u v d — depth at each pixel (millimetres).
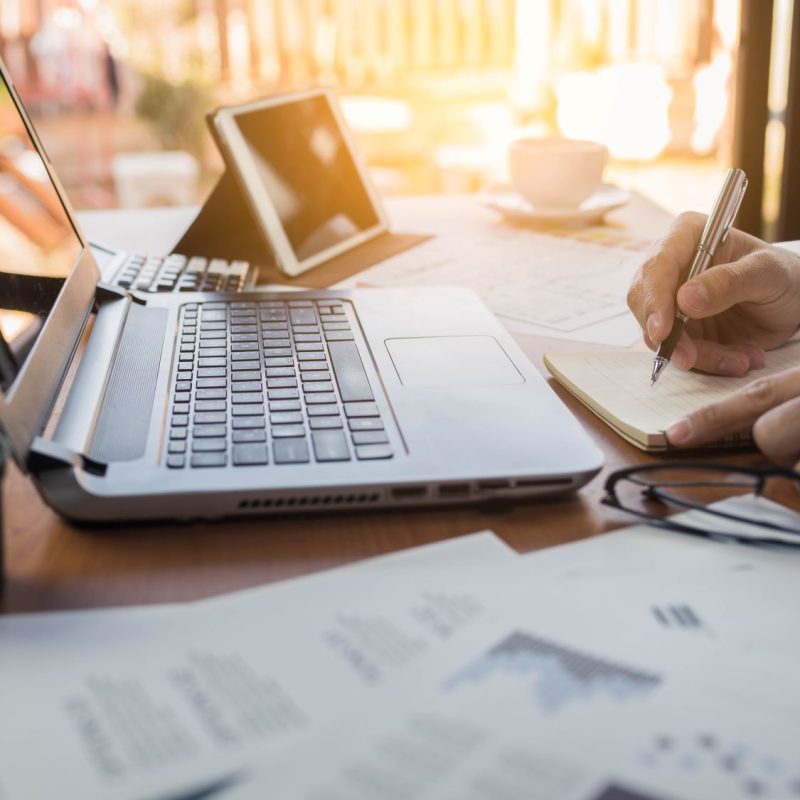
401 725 355
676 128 5879
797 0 1642
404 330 746
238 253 1088
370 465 522
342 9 6180
